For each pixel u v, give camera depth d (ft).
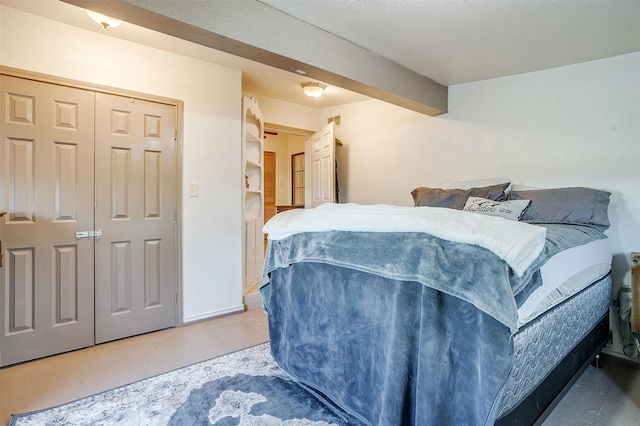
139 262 8.60
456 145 10.95
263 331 8.86
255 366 6.86
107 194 8.13
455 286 3.54
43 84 7.27
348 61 7.74
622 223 7.84
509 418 3.64
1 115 6.86
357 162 14.30
